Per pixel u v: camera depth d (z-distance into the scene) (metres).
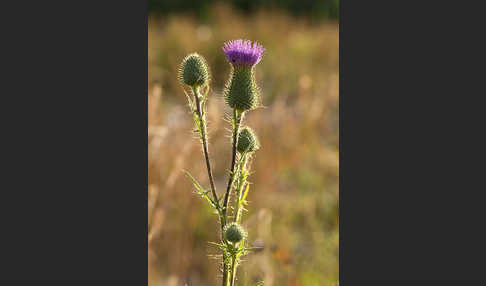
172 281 4.85
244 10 22.62
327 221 6.19
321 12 22.42
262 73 11.16
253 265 4.75
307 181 6.82
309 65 12.73
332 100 9.68
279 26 16.64
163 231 5.42
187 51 12.74
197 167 6.01
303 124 8.03
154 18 19.75
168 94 10.09
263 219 5.09
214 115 5.64
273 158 7.02
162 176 5.72
